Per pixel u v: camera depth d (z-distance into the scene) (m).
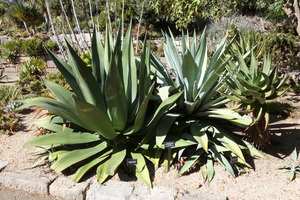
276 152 3.31
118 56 3.09
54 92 3.17
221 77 3.11
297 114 4.47
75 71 2.92
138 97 3.14
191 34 11.80
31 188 2.86
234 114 3.21
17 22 15.02
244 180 2.83
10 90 5.76
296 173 2.88
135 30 11.23
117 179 2.88
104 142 3.14
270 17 10.09
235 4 7.19
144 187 2.75
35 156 3.42
